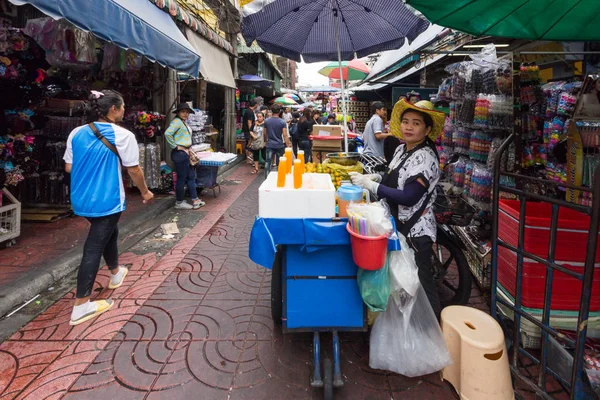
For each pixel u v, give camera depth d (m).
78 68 6.30
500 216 2.80
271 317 3.08
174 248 4.66
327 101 27.05
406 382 2.37
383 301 2.20
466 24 2.55
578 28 2.59
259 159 10.69
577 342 1.84
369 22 4.29
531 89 3.44
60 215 5.40
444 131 5.71
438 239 3.18
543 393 2.08
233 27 10.64
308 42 4.67
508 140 2.37
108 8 3.77
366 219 2.05
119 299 3.36
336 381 2.19
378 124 6.18
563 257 2.35
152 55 4.73
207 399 2.20
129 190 7.33
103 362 2.50
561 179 3.19
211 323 2.98
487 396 2.08
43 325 2.93
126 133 3.03
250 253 2.22
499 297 2.46
